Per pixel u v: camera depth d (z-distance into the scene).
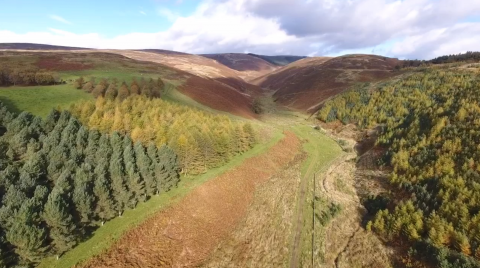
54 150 41.25
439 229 38.31
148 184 46.06
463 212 39.03
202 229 44.91
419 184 50.44
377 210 50.00
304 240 44.91
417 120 70.62
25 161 41.50
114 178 40.88
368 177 62.72
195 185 52.81
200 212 47.69
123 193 41.03
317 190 59.34
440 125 61.25
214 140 60.16
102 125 51.75
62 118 49.72
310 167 71.06
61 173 38.84
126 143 48.78
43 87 72.25
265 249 42.91
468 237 36.19
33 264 31.11
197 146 55.59
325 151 81.81
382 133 79.56
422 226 40.97
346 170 69.19
